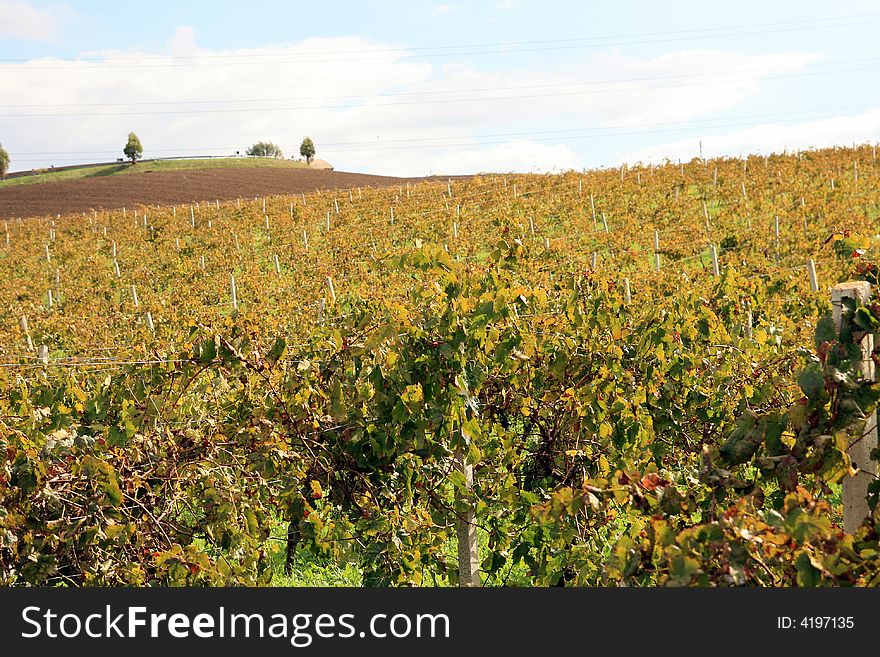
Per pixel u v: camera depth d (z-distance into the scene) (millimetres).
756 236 21016
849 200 27828
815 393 3090
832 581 2590
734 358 5840
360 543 4645
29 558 3871
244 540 4434
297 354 5492
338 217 33531
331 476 4762
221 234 31922
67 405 4891
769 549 2680
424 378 4348
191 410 4633
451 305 4301
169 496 4410
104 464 3900
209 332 4504
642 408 5594
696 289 7938
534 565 4605
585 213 29141
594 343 5004
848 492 3131
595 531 4371
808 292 9406
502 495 4598
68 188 59875
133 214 40844
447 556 5434
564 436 5055
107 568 4082
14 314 21391
